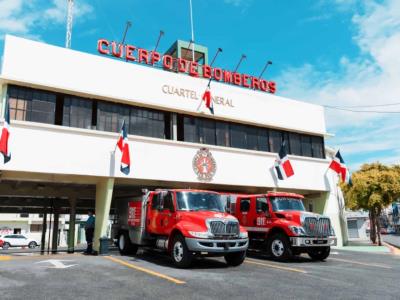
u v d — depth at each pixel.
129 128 16.47
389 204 23.23
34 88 14.50
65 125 14.96
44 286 7.77
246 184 18.91
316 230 12.88
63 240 51.31
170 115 17.69
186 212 11.37
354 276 9.71
